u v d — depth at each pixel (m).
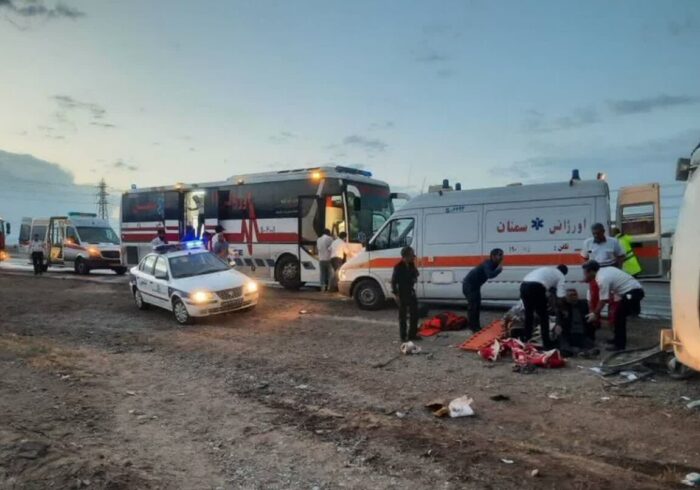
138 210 22.69
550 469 4.75
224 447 5.41
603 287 8.52
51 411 6.41
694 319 4.67
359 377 7.88
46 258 27.36
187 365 8.81
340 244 16.11
